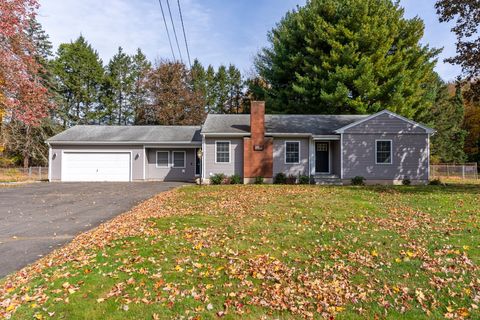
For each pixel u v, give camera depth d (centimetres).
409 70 2725
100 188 1723
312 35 2784
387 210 937
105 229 768
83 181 2283
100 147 2306
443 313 381
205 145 2008
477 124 3616
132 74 4719
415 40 2806
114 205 1154
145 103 4072
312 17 2864
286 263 531
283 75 3047
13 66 1605
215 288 444
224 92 5019
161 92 3831
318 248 599
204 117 3984
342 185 1742
